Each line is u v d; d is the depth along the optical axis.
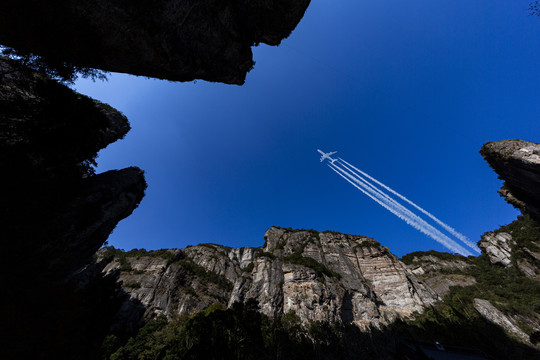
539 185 54.59
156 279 91.00
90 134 30.20
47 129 24.52
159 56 23.72
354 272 93.06
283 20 27.14
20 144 22.25
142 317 72.62
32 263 17.98
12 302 13.76
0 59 24.78
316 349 55.00
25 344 12.74
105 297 47.56
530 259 85.25
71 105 26.62
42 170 24.75
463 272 105.44
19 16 16.48
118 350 41.22
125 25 19.77
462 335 61.41
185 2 21.11
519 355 53.59
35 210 21.42
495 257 99.25
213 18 23.91
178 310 82.06
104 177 44.31
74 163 30.30
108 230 41.91
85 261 42.53
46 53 19.81
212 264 126.00
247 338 46.34
